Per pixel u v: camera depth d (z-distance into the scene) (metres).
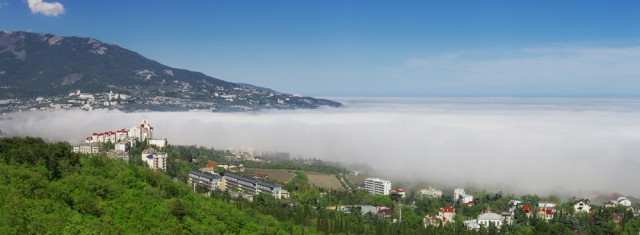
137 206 178.88
